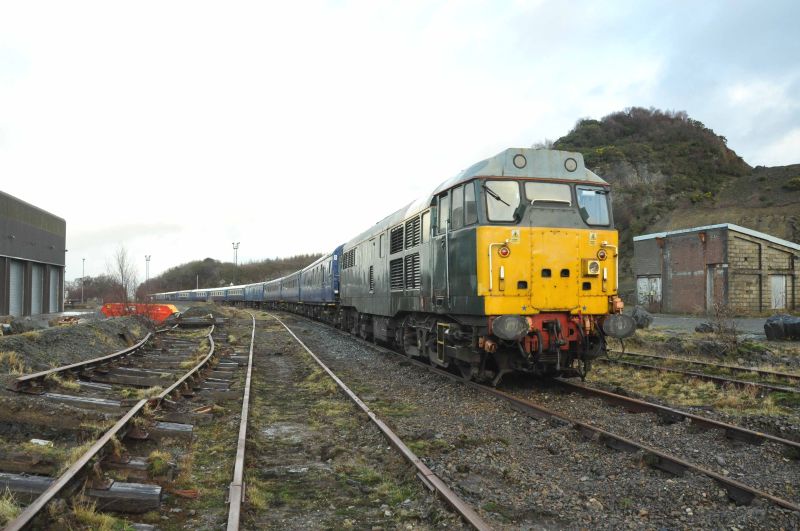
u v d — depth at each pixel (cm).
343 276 2261
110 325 1838
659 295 3622
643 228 5884
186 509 480
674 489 502
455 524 438
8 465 524
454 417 831
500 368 1006
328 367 1378
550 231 948
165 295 10519
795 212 4738
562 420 745
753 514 439
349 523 459
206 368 1323
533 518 468
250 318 3816
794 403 880
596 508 486
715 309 1603
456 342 1052
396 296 1419
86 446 557
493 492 524
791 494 504
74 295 10094
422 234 1212
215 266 16025
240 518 447
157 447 664
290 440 727
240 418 823
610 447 651
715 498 489
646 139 7975
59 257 4788
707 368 1270
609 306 974
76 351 1362
